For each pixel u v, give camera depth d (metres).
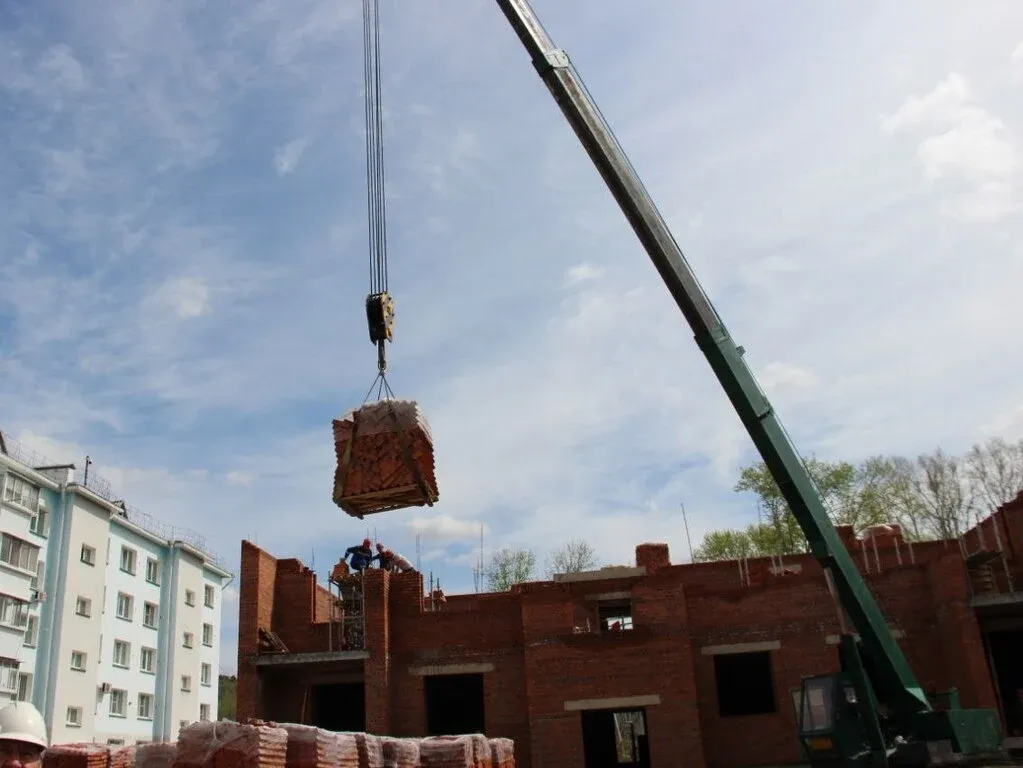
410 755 10.23
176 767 7.61
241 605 26.77
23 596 38.00
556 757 23.75
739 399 16.66
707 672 25.03
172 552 51.81
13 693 37.22
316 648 27.77
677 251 16.70
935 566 24.53
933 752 15.80
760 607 25.39
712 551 49.72
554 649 24.67
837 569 16.64
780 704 24.52
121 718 45.28
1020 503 25.62
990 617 24.78
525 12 16.09
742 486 47.34
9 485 37.91
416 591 27.11
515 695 25.73
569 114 16.11
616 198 16.45
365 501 11.61
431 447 11.80
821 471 46.06
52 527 41.16
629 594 26.05
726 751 24.34
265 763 7.62
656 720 23.81
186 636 52.38
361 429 11.71
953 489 48.00
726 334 16.84
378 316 13.71
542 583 25.84
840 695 16.23
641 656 24.39
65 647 40.06
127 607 47.16
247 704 25.81
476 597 29.69
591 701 24.12
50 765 9.99
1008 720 25.11
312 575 28.58
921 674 24.47
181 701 51.00
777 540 46.38
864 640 16.72
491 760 12.91
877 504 46.91
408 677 26.28
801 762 23.95
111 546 45.97
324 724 28.52
